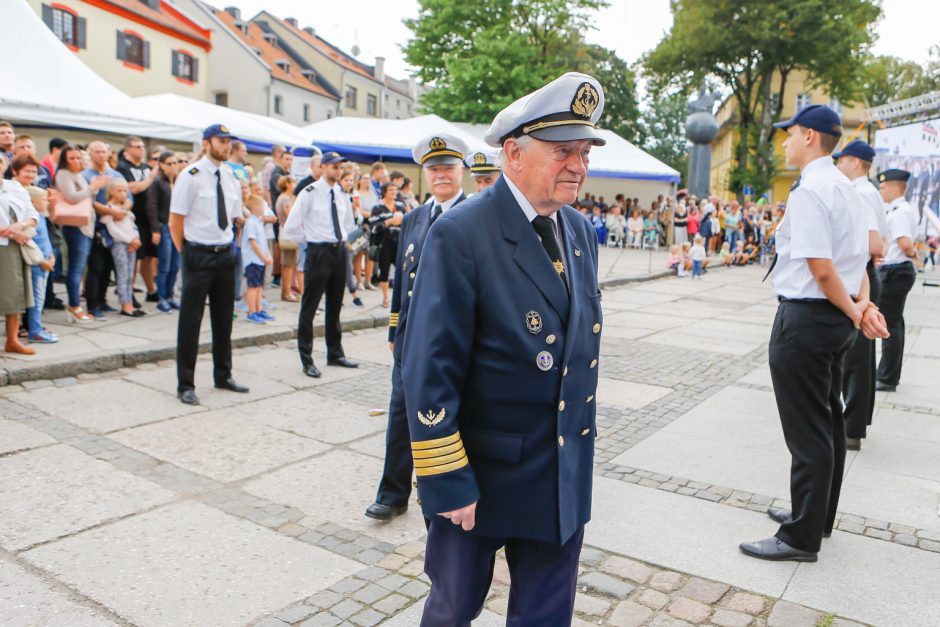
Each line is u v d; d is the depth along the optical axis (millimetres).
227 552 3258
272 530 3494
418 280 1837
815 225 3053
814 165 3219
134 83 28453
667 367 7352
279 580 3041
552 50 35344
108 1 26531
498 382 1824
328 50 57875
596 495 4016
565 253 1970
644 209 28750
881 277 6199
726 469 4445
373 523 3615
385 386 6207
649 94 36312
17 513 3516
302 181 9477
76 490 3820
